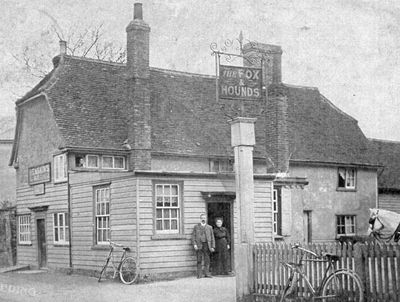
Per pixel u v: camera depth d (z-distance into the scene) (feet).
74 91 76.89
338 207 96.89
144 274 57.26
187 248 60.39
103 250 62.44
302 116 98.37
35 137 75.51
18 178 78.43
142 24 73.41
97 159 73.72
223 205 64.23
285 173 79.10
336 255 36.45
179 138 81.00
